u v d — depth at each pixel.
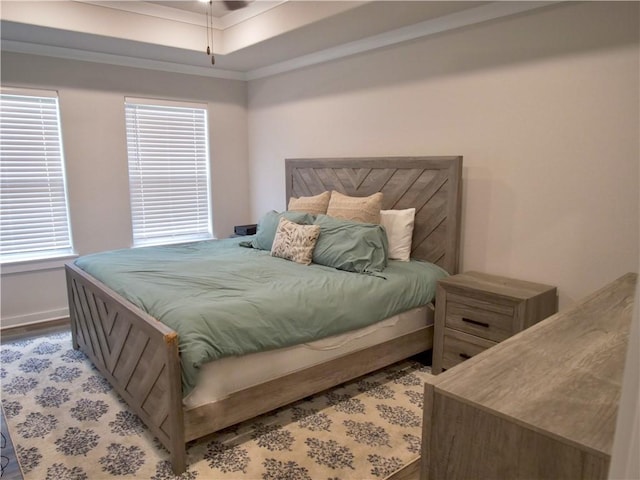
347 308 2.53
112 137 4.28
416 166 3.32
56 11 3.30
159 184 4.68
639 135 2.36
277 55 4.23
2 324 3.85
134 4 3.64
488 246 3.08
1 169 3.74
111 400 2.68
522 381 1.14
